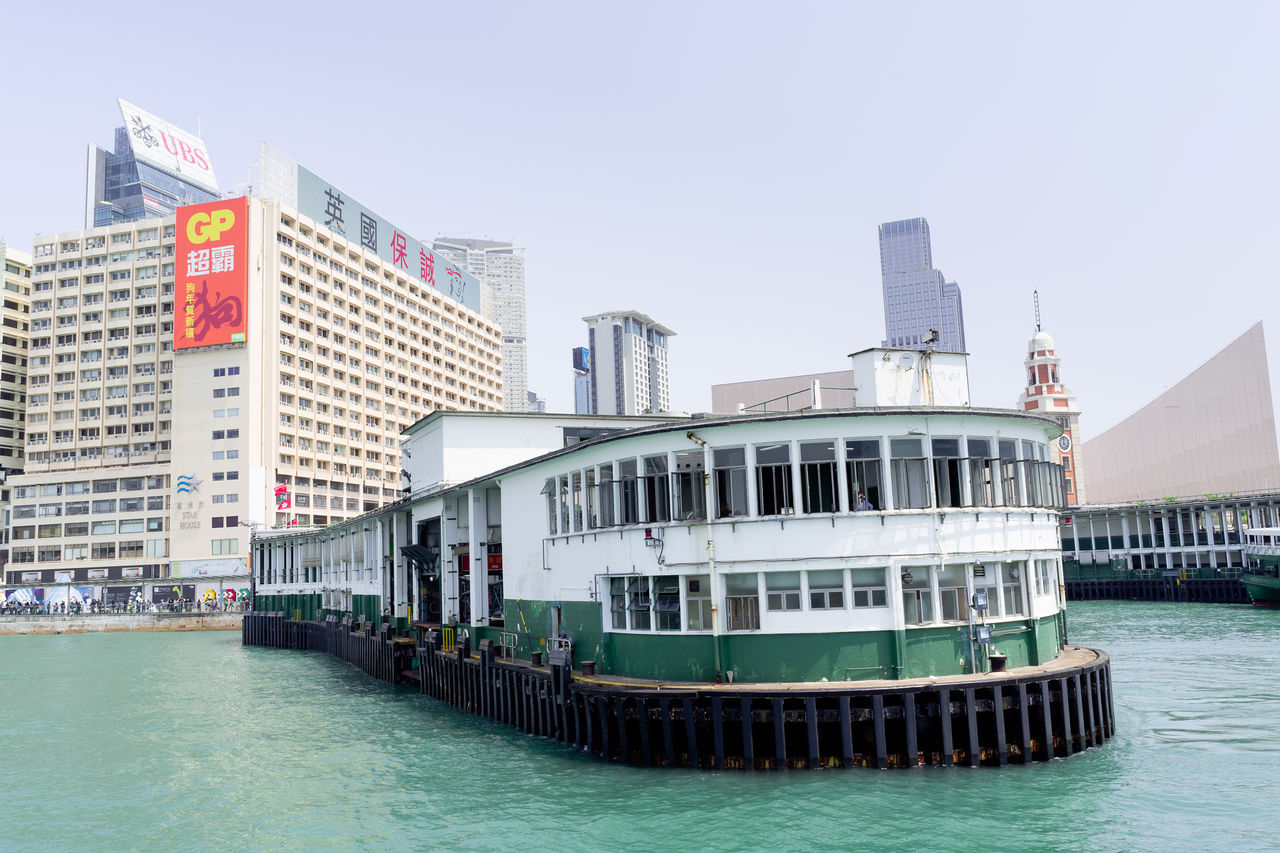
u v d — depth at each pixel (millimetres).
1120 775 25391
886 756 25250
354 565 72375
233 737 38094
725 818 22500
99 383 131875
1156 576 105438
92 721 43188
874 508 27375
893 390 33656
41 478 129625
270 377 124562
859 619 26953
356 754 33562
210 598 116250
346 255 144750
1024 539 29188
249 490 119188
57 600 122625
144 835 24844
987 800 23188
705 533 28359
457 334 178750
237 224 123438
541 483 38250
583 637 34094
